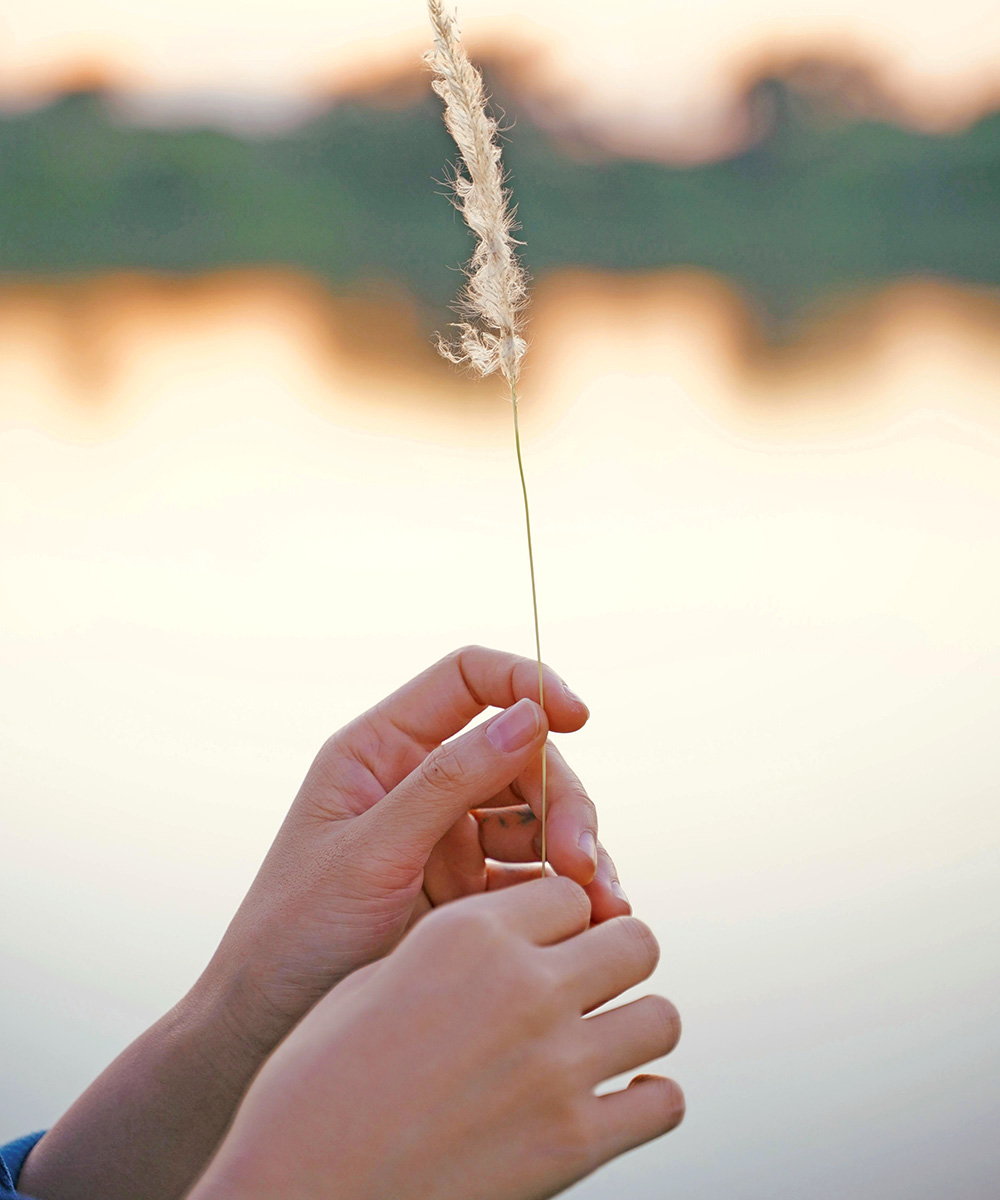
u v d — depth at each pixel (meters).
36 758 1.30
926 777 1.19
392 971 0.46
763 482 2.82
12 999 0.84
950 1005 0.83
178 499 2.79
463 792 0.55
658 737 1.31
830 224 13.06
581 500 2.65
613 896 0.56
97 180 13.49
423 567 2.10
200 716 1.43
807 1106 0.76
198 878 1.03
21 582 2.09
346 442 3.52
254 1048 0.55
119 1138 0.55
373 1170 0.44
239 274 11.10
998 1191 0.71
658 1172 0.73
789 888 0.98
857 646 1.62
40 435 3.68
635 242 12.38
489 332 0.54
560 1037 0.45
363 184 13.24
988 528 2.30
